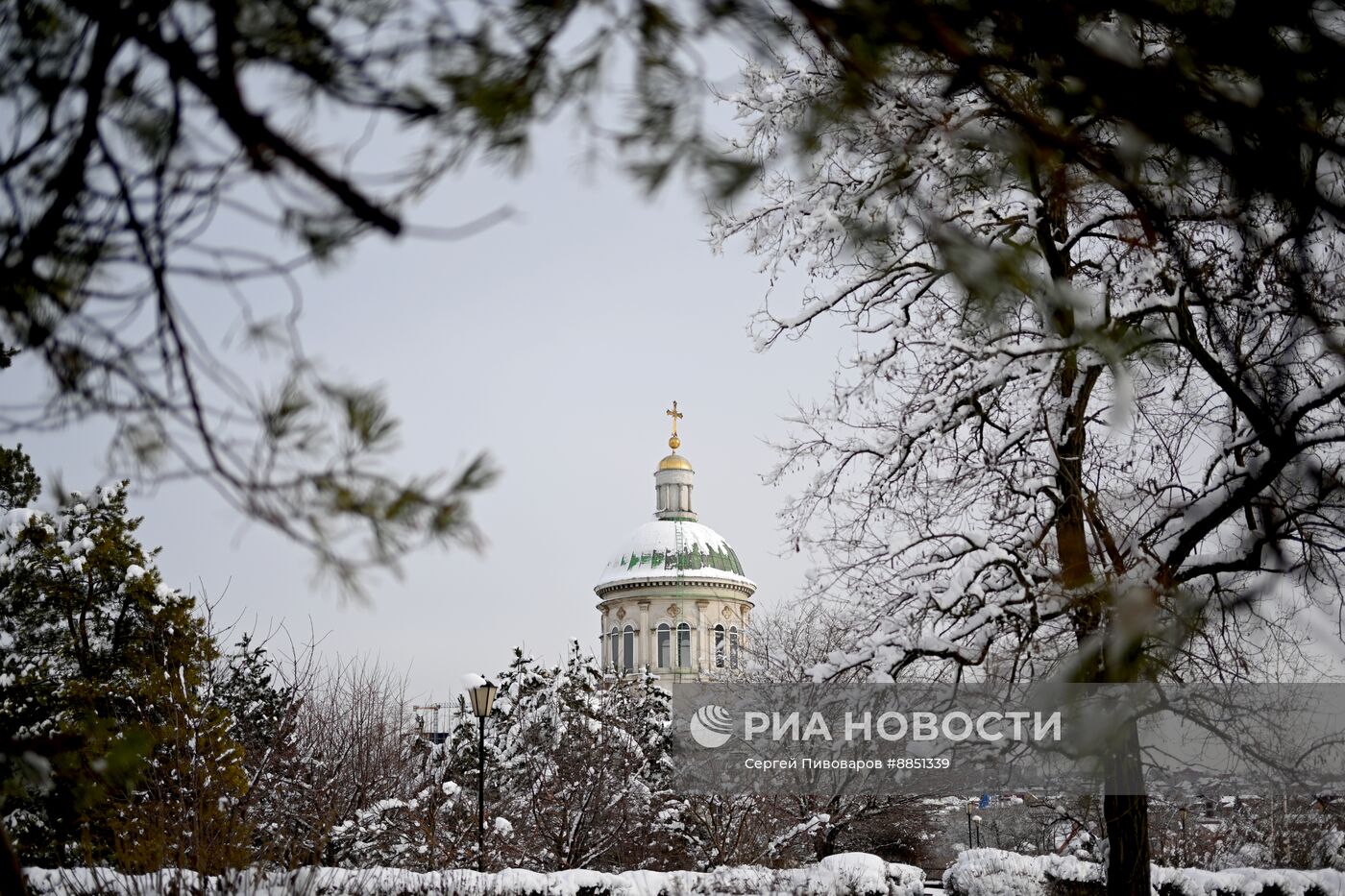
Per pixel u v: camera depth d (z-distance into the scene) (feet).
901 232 16.60
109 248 13.35
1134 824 40.22
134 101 12.66
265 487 11.96
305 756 77.25
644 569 200.34
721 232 43.68
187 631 64.03
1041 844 84.07
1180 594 29.30
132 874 38.68
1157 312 32.17
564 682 88.74
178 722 52.13
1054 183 14.70
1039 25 11.66
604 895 58.34
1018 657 39.11
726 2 11.32
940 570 43.55
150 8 11.33
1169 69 11.75
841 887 67.05
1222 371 31.68
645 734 95.20
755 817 86.22
